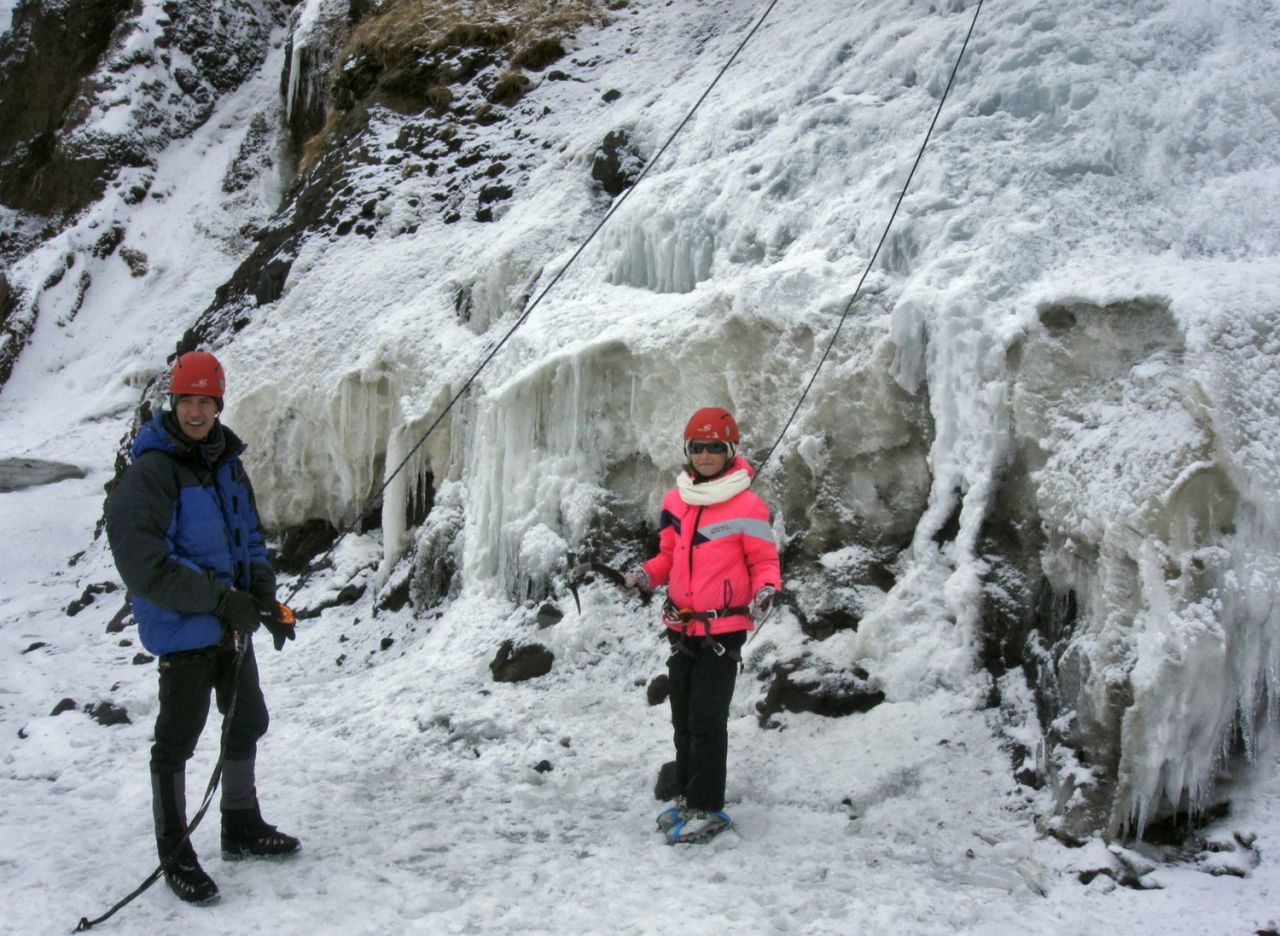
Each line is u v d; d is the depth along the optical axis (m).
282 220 11.38
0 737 5.84
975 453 4.72
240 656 3.78
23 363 16.56
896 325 5.01
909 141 6.09
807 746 4.59
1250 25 5.77
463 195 9.80
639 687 5.45
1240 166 5.16
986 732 4.37
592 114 9.86
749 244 6.32
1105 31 5.91
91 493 12.37
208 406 3.74
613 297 6.85
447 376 7.43
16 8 20.22
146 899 3.66
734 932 3.34
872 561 5.11
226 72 20.11
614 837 4.10
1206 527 3.83
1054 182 5.34
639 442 6.13
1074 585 4.25
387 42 12.36
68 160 18.75
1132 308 4.32
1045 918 3.38
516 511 6.43
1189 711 3.70
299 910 3.56
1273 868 3.55
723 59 8.79
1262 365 3.99
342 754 5.15
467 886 3.74
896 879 3.65
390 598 7.18
